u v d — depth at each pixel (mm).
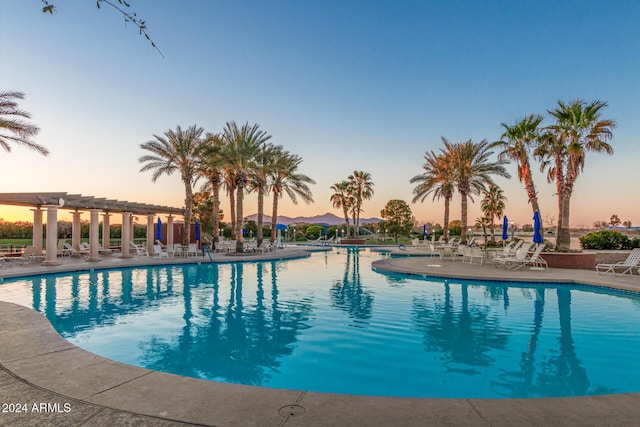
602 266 12672
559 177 16359
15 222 31734
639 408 2938
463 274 12578
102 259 19422
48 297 9648
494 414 2840
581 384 4391
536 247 15891
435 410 2908
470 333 6410
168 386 3367
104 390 3285
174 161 22828
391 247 34781
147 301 9148
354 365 4973
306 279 13078
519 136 18094
